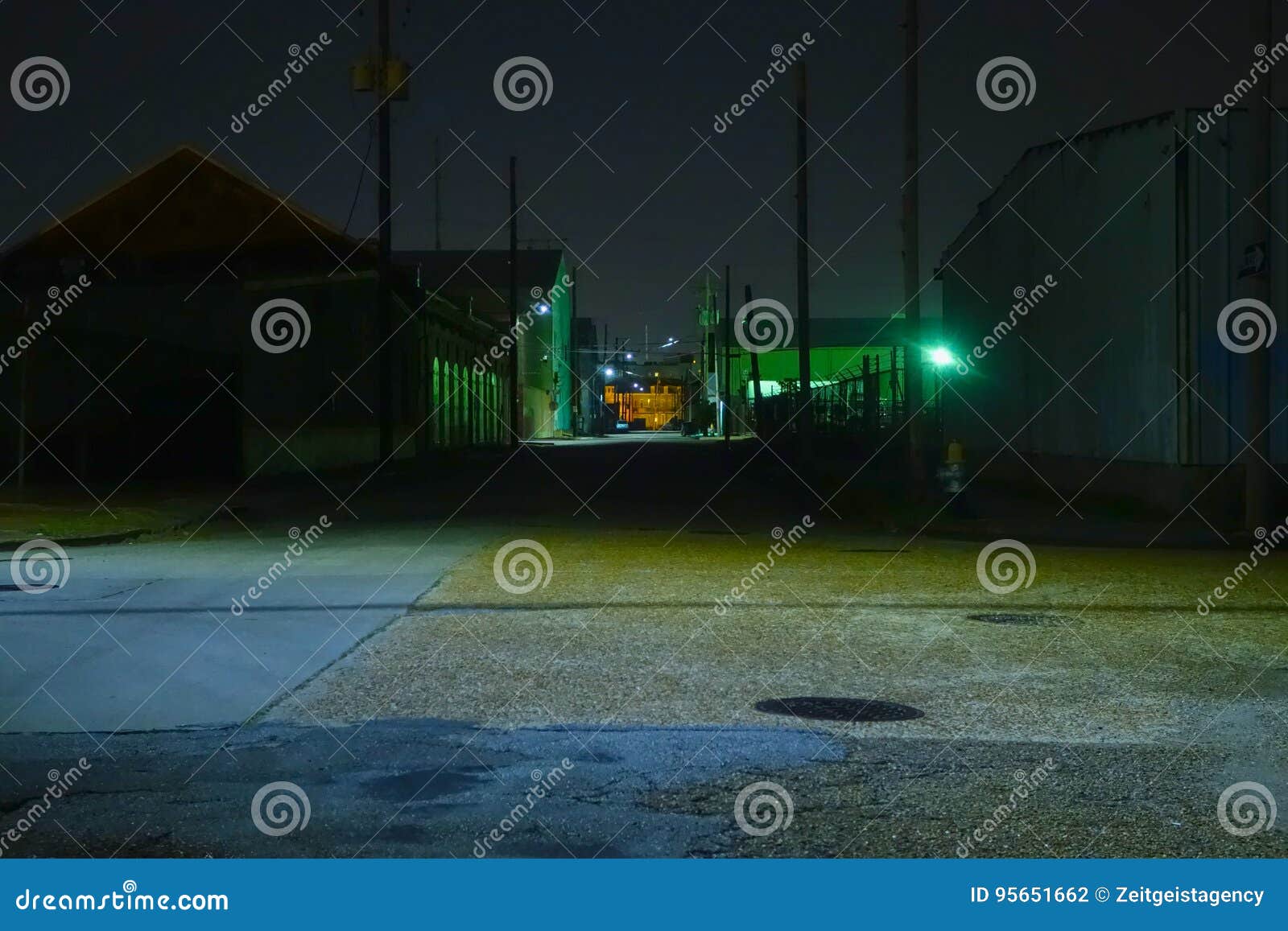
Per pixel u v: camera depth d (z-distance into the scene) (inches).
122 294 1262.3
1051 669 351.9
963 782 239.6
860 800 228.5
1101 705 306.7
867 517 908.6
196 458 1266.0
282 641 394.0
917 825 215.6
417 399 1866.4
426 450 1940.2
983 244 1264.8
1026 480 1115.3
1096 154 916.6
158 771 247.3
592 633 410.6
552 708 301.3
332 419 1467.8
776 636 406.9
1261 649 383.9
